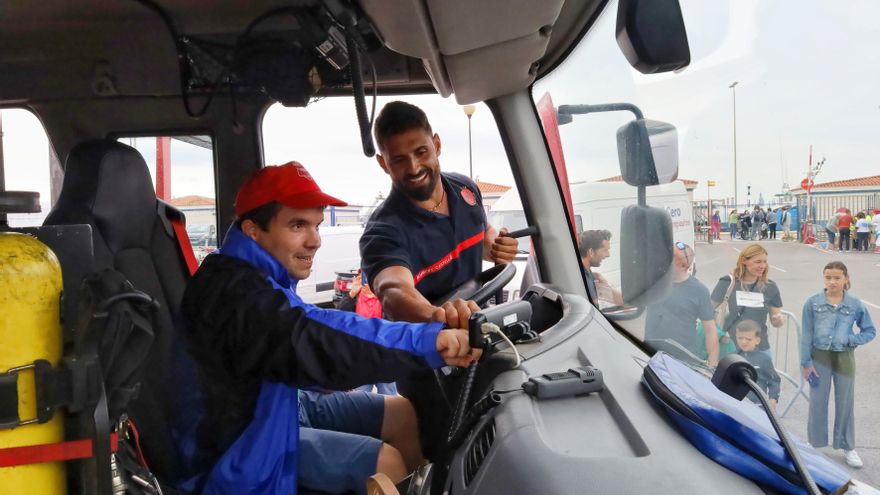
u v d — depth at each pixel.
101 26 2.03
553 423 0.93
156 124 2.25
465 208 1.98
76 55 2.14
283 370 1.21
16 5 1.87
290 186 1.37
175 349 1.44
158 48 2.11
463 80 1.78
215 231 2.35
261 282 1.30
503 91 1.94
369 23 1.38
